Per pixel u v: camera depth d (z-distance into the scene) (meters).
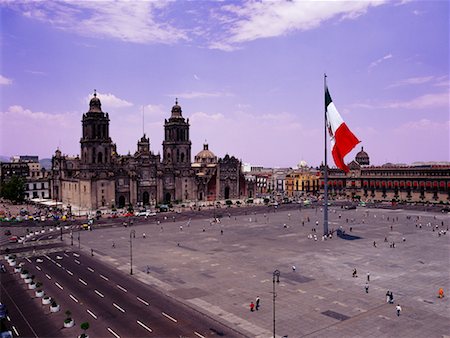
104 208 166.75
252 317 50.62
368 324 48.12
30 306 55.12
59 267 75.62
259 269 73.56
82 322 49.44
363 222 134.62
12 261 77.06
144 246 95.31
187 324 48.66
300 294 59.28
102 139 166.75
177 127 197.50
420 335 44.97
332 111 100.50
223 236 109.06
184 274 70.38
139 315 51.56
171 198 193.50
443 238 104.50
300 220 140.75
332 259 81.25
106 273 71.19
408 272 71.06
